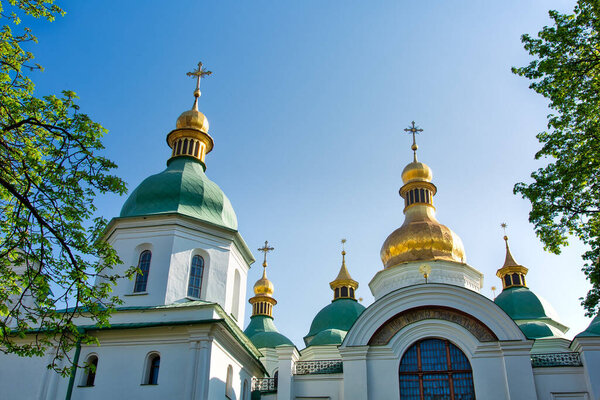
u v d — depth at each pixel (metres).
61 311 28.80
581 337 29.64
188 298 30.14
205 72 42.38
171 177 34.41
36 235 17.94
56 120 18.58
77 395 26.44
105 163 18.36
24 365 27.20
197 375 25.67
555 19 21.70
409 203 48.34
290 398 30.73
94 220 19.50
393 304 31.61
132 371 26.77
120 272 30.45
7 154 17.77
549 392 29.17
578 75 20.97
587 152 21.25
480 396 28.64
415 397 29.66
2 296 18.69
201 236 32.28
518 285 47.56
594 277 21.02
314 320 49.44
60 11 19.05
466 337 30.28
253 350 34.59
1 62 18.23
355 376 30.11
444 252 43.19
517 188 22.69
